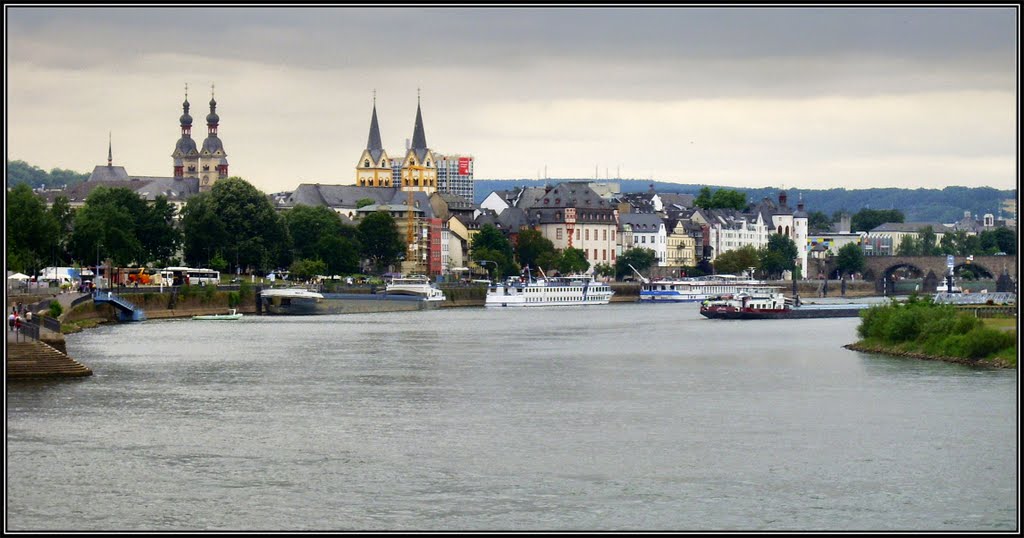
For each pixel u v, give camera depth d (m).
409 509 178.12
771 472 198.25
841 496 185.38
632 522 172.88
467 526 170.75
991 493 187.38
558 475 195.75
